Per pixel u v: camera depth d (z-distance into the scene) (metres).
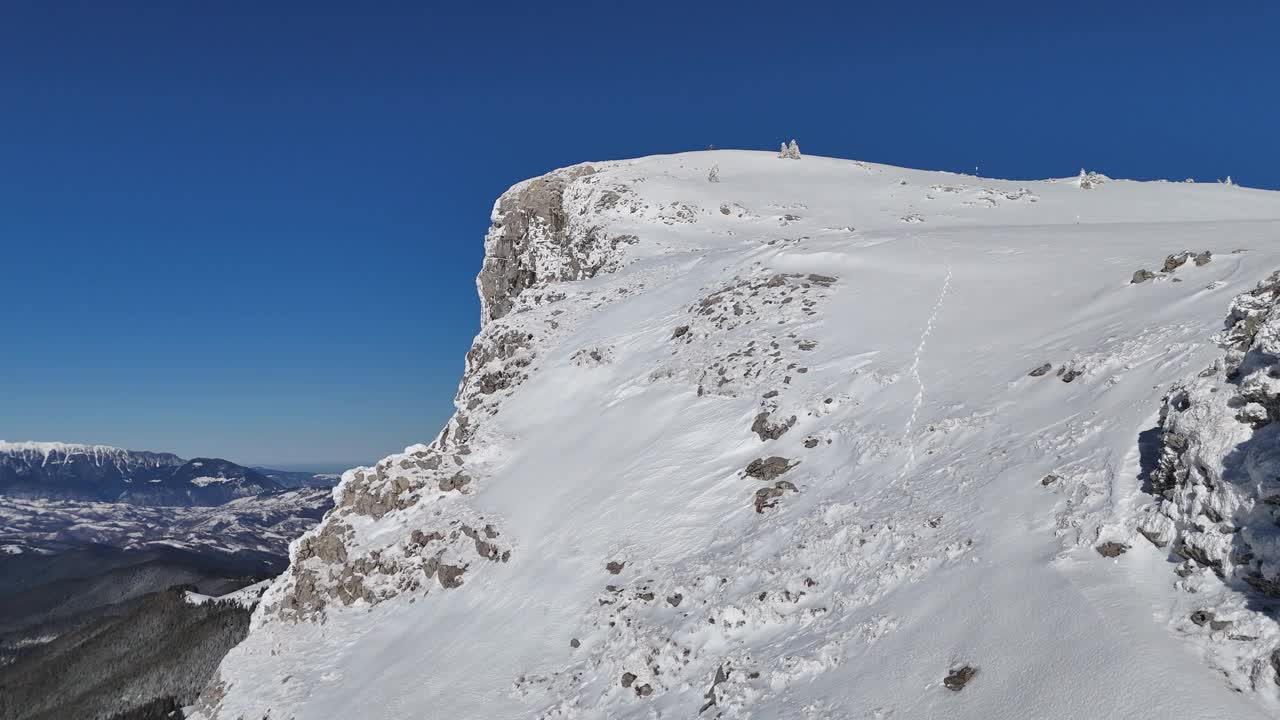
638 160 104.44
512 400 40.84
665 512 25.27
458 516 32.16
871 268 39.16
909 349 27.91
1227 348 13.34
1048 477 15.32
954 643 12.34
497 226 90.06
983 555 14.09
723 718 14.32
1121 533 12.55
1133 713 9.24
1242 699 8.95
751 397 29.22
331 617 31.48
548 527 28.83
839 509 19.22
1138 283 26.64
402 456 38.16
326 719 24.88
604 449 32.09
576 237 78.44
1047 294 29.67
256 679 29.92
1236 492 10.59
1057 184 92.38
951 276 35.28
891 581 15.14
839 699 12.64
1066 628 11.20
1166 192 81.94
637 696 17.64
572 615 23.02
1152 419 15.18
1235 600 10.17
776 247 47.19
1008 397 20.89
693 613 19.03
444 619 27.50
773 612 16.91
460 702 21.84
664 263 56.19
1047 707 10.03
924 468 19.19
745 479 24.45
